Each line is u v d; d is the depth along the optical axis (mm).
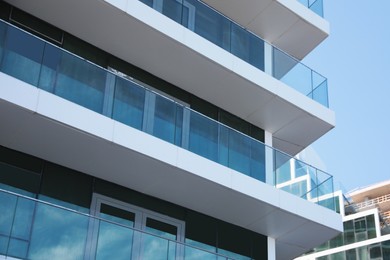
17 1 13914
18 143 12836
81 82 13000
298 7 18547
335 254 48969
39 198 13023
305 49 19609
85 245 11438
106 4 13961
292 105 16969
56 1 13883
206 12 16469
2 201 10852
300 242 16750
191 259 12773
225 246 15516
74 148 12992
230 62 15898
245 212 15375
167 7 15562
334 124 17734
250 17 18516
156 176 13891
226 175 14477
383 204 65250
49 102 12227
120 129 13031
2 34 12258
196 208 15180
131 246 11969
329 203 16609
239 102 16859
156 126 13875
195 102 16594
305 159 34594
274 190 15359
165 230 14602
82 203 13547
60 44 14539
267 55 17375
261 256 16078
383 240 47312
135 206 14305
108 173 13789
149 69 15711
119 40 14875
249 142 15695
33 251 10898
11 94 11789
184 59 15414
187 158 13898
